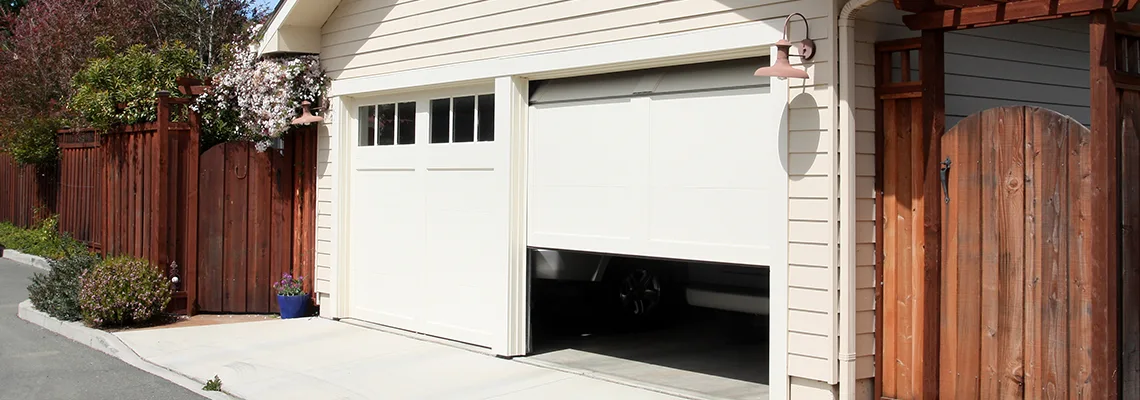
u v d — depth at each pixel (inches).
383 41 363.9
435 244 347.9
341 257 387.5
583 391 269.6
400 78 354.3
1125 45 204.1
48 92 713.0
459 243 336.8
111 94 454.6
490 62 315.6
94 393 280.7
